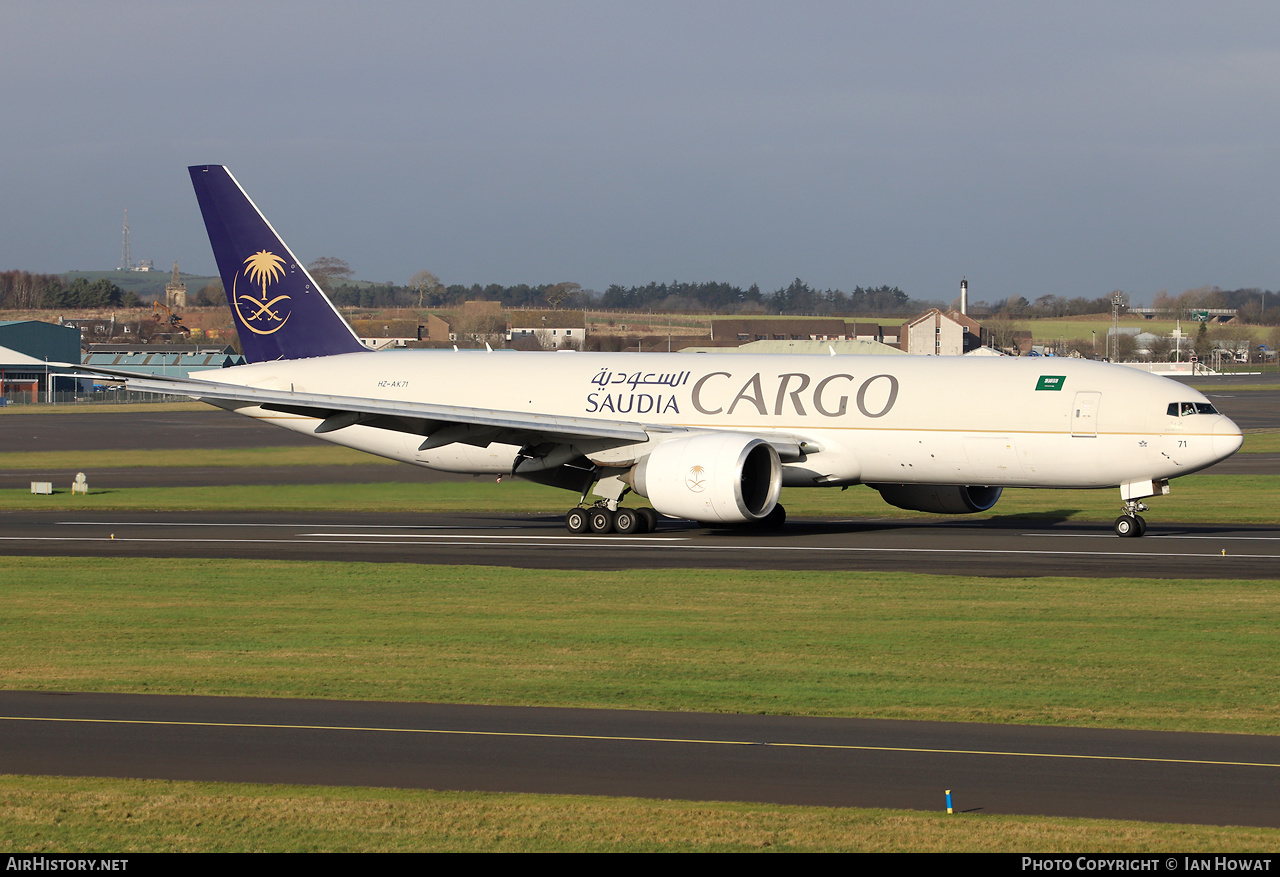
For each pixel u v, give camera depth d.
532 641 42.44
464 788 25.98
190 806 24.83
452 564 61.41
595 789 25.94
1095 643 41.84
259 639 42.91
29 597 52.00
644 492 72.56
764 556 63.72
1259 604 49.03
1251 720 31.78
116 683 36.09
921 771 27.12
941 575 56.81
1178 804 24.89
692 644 41.81
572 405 80.94
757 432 76.31
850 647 41.28
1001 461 71.69
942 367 74.56
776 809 24.66
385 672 37.59
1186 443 67.88
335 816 24.25
